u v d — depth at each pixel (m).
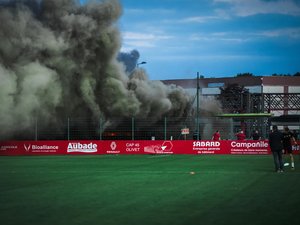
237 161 34.75
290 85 119.88
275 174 24.03
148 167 29.08
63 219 11.56
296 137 51.38
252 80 117.81
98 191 17.14
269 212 12.45
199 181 20.61
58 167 29.66
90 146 46.03
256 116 57.16
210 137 52.66
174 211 12.66
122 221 11.27
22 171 26.70
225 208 13.12
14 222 11.19
